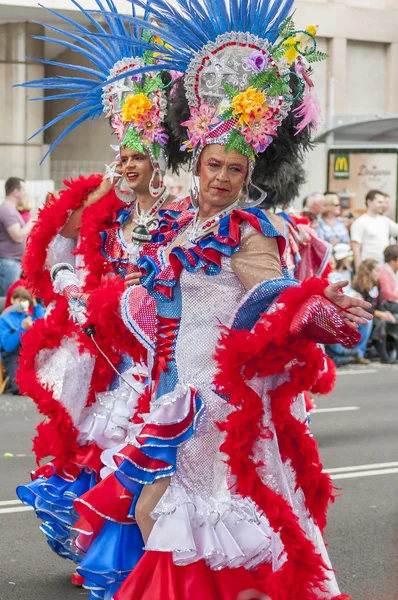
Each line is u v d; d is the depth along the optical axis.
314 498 4.18
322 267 7.32
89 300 4.69
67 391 5.25
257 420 4.01
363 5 21.91
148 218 5.29
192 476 4.16
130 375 5.19
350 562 5.77
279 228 4.84
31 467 7.83
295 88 4.39
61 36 19.36
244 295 4.08
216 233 4.14
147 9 4.34
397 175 16.45
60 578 5.47
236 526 4.19
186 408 4.11
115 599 4.07
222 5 4.23
